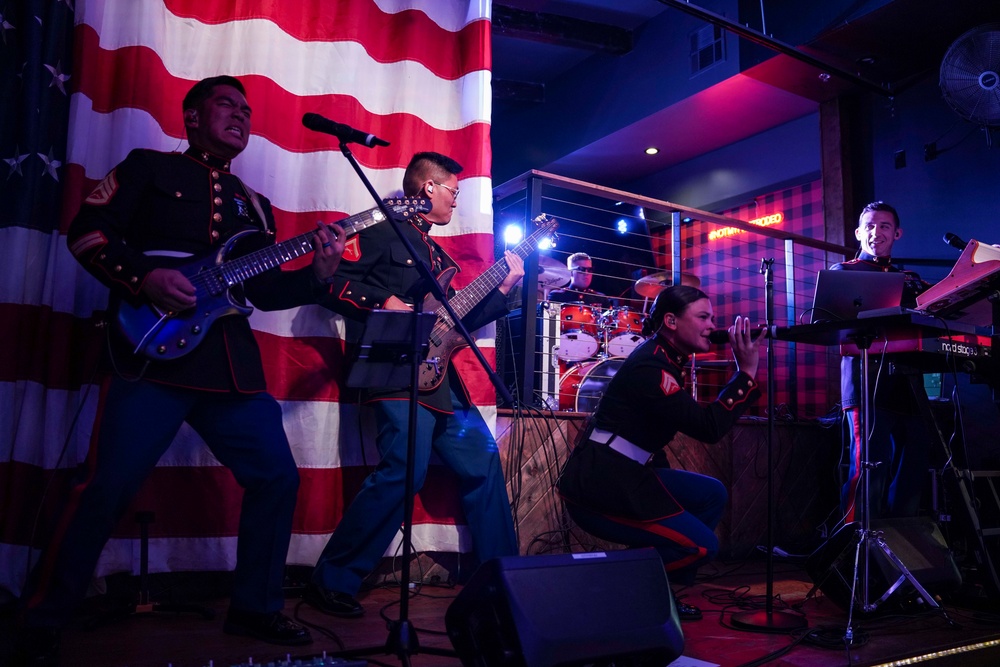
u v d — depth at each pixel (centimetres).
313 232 211
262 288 218
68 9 250
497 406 344
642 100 718
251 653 190
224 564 255
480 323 282
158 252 196
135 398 186
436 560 299
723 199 765
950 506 347
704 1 659
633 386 238
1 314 229
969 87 456
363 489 250
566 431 343
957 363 275
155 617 229
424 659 192
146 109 253
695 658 197
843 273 284
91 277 243
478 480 278
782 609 264
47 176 240
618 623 153
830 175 593
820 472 434
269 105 279
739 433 402
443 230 311
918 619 250
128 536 246
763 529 404
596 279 850
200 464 257
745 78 611
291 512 210
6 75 239
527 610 145
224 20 278
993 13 479
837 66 550
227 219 210
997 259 279
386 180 300
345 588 242
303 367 277
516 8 695
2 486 225
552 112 836
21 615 177
